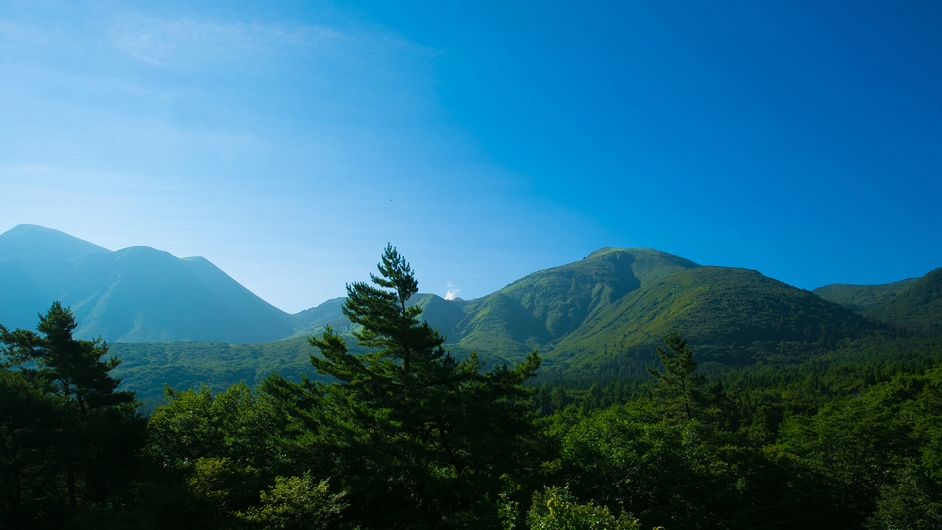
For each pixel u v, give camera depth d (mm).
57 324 32844
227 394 37844
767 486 34594
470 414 27812
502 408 29109
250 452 31734
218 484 24266
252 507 22000
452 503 28062
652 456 30656
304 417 29281
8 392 26688
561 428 44844
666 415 50906
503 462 28016
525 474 29078
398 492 28188
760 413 78875
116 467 28641
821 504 33562
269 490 25438
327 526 23594
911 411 54500
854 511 34625
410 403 29469
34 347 33125
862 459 36312
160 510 22719
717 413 51094
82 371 32250
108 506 26547
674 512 29188
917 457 36062
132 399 35969
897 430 37750
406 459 27719
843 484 36000
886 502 31031
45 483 28359
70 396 33625
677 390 51156
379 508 27484
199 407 35625
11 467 25297
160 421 33594
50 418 28109
